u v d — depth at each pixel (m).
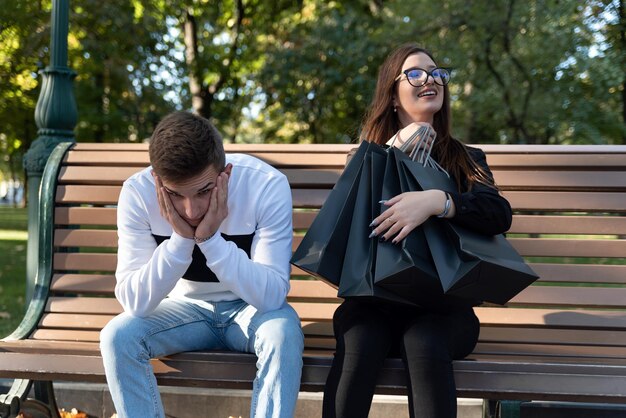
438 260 2.12
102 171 2.97
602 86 10.52
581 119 10.84
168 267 2.21
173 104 15.10
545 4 10.48
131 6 13.13
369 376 2.07
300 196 2.88
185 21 15.90
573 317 2.69
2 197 58.97
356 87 13.16
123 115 14.33
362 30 12.99
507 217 2.25
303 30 14.08
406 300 2.15
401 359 2.19
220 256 2.22
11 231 16.14
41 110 3.58
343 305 2.32
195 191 2.17
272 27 16.03
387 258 2.14
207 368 2.24
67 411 3.15
